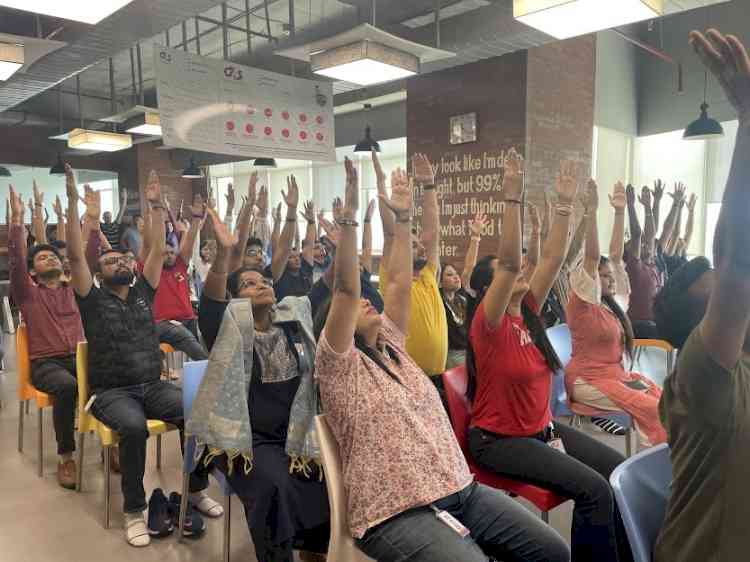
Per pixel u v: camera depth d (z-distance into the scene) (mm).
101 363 2570
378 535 1410
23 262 3080
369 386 1506
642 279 4148
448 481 1484
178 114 4664
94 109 9984
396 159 10312
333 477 1485
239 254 3205
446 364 2885
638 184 7801
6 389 4516
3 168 10344
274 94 5266
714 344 941
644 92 7566
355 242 1503
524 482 1836
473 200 5621
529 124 5246
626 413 2479
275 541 1744
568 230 2070
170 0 3996
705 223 7168
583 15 2814
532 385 1882
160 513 2416
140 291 2738
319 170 11539
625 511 1157
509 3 4543
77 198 2551
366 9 5957
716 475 964
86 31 4590
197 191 12133
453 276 3053
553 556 1492
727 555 954
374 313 1653
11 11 4668
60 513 2564
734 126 6816
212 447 1847
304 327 1956
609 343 2604
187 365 2262
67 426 2855
